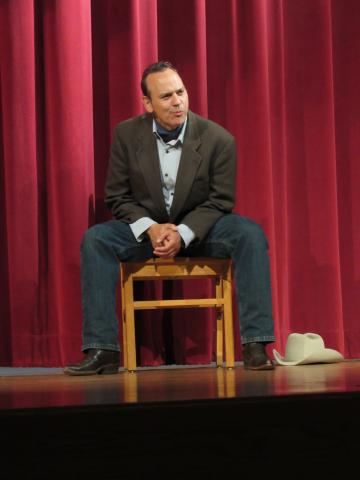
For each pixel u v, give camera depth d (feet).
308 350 23.41
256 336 21.44
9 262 24.97
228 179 23.04
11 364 25.12
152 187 23.04
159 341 25.59
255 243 21.79
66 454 10.85
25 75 24.75
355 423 11.62
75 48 24.79
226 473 11.17
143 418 11.08
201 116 25.45
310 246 26.66
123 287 22.44
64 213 24.80
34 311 25.03
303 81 26.61
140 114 25.34
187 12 25.52
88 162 25.16
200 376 19.13
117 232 22.33
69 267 24.88
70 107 24.75
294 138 26.68
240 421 11.30
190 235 21.95
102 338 21.38
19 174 24.82
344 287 26.99
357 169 26.99
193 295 25.80
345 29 26.86
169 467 11.05
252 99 25.91
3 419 10.71
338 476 11.49
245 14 25.91
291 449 11.37
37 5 25.11
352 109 27.02
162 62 22.79
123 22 25.16
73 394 14.11
